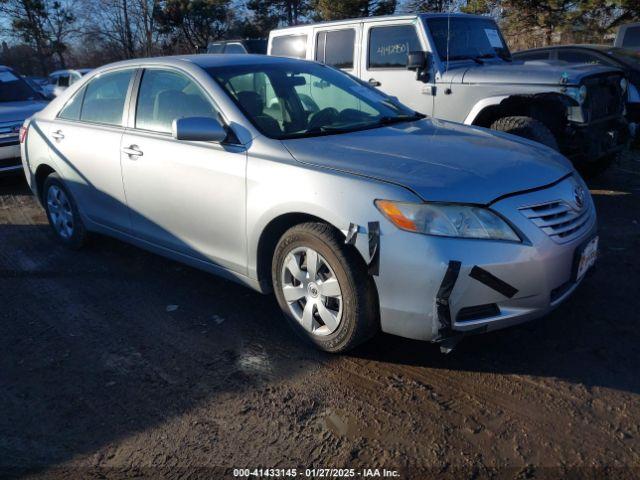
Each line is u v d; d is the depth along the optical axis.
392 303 3.04
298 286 3.46
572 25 16.42
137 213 4.48
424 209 2.92
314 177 3.26
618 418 2.79
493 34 7.55
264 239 3.61
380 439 2.74
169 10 28.62
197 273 4.83
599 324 3.64
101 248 5.52
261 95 4.01
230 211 3.71
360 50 7.48
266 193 3.45
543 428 2.75
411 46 6.98
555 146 5.88
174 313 4.12
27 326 4.03
